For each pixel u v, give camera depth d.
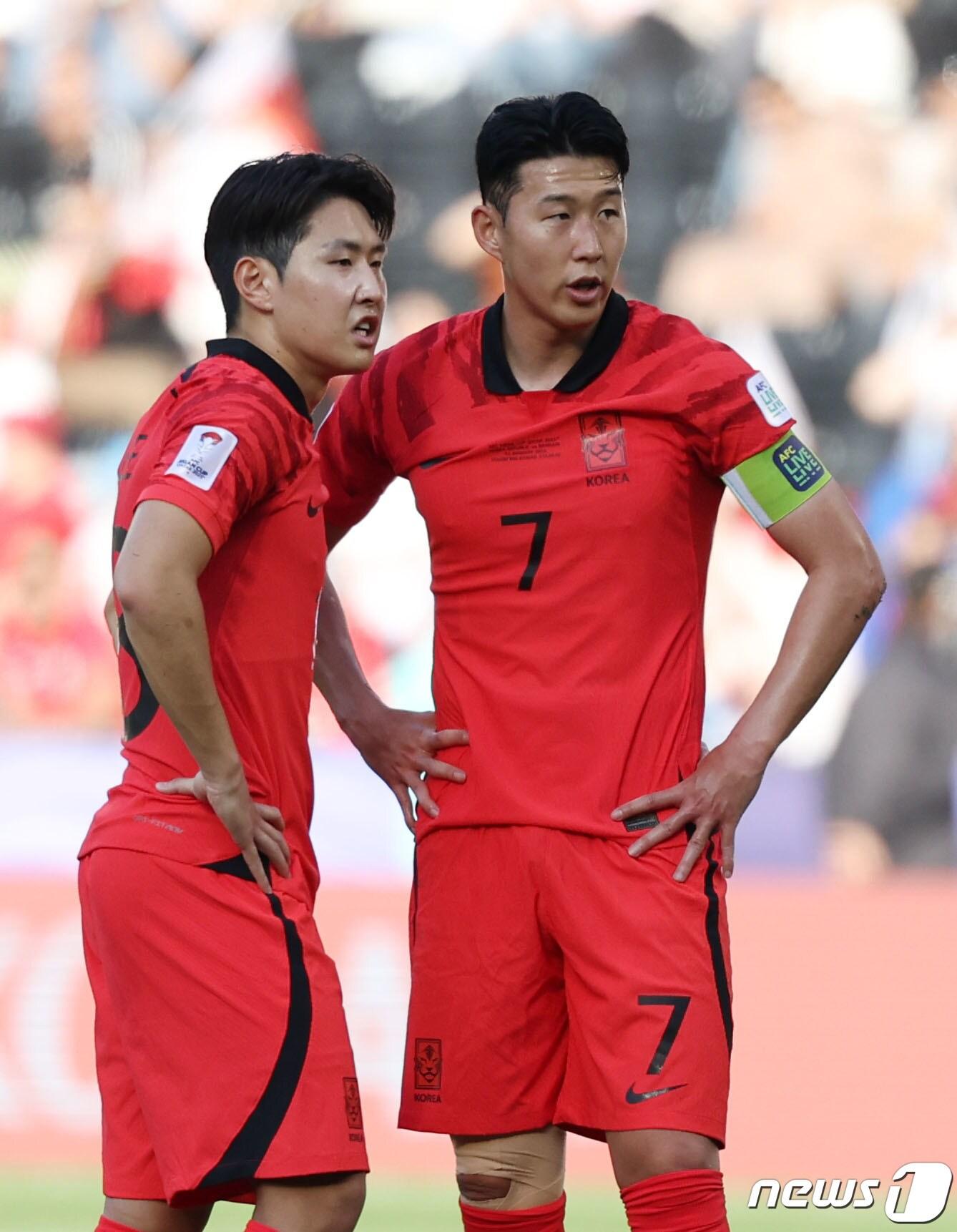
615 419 10.28
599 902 10.15
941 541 30.58
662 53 34.59
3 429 31.34
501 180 10.12
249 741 9.61
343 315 9.73
